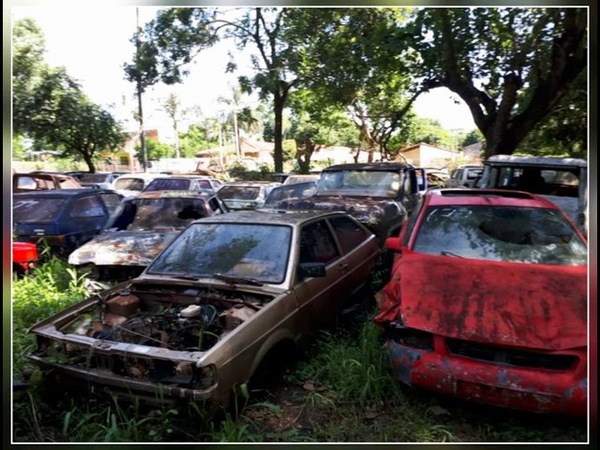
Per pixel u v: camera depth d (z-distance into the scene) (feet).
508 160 25.08
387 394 12.23
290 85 54.70
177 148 134.10
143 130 81.46
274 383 12.94
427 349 11.03
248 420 11.19
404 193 27.76
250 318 11.40
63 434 10.47
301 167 98.63
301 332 13.24
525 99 32.53
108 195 29.35
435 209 15.74
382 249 21.21
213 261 14.21
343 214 18.21
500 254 13.75
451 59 27.78
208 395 9.87
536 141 40.55
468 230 14.74
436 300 11.44
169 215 23.21
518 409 10.17
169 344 11.45
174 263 14.55
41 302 17.72
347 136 101.55
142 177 53.57
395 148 81.46
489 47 28.60
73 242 24.67
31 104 57.36
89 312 13.20
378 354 13.19
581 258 13.33
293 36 44.47
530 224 14.66
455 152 104.88
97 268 19.58
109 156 89.10
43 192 26.68
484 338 10.40
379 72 35.76
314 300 13.97
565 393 9.83
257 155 156.56
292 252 13.88
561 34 26.27
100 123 66.69
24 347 14.01
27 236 23.49
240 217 15.83
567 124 37.60
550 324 10.45
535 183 24.86
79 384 11.12
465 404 11.82
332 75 39.45
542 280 11.88
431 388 10.86
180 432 10.44
